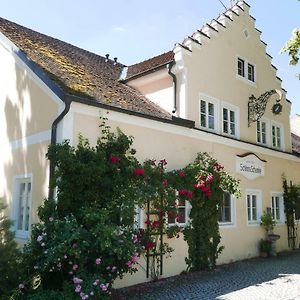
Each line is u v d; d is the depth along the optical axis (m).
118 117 9.12
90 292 6.46
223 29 13.80
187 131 11.09
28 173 9.24
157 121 10.04
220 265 11.66
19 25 13.05
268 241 13.86
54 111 8.55
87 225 7.28
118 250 6.92
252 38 15.53
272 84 16.45
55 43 13.63
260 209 14.18
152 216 9.51
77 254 6.56
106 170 8.05
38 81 9.20
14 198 9.71
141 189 8.52
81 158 7.85
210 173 10.77
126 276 8.77
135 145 9.47
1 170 10.45
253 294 8.13
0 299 6.48
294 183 16.75
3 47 11.02
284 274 10.34
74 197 7.64
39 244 7.06
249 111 14.47
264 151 14.88
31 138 9.30
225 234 12.20
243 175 13.41
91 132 8.55
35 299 6.40
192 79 11.90
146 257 9.28
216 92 12.92
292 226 16.00
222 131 12.96
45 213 7.58
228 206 12.73
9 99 10.50
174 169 10.46
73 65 11.66
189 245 10.50
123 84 13.19
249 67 15.27
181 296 7.95
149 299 7.71
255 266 11.57
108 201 7.98
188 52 11.89
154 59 13.97
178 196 9.84
